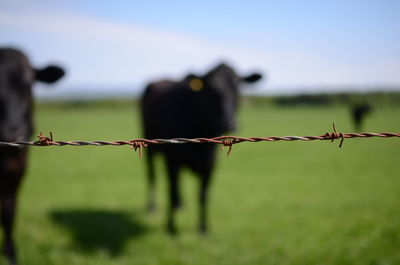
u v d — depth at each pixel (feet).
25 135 13.56
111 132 82.02
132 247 17.19
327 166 40.04
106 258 15.84
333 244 16.58
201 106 18.69
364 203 24.13
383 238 16.71
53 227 20.13
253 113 177.27
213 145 19.10
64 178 35.94
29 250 16.58
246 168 40.19
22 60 13.89
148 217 22.84
